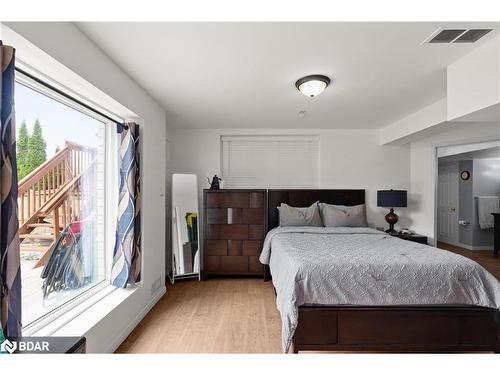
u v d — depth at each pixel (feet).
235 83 8.32
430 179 13.28
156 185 9.96
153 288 9.70
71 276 6.95
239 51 6.38
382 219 14.17
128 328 7.54
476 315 6.31
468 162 19.65
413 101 9.86
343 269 6.48
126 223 8.20
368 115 11.68
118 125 8.32
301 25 5.34
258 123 13.16
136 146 8.48
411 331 6.31
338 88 8.70
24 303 5.51
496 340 6.28
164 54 6.50
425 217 13.53
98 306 6.85
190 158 14.34
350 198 13.93
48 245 6.16
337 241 9.77
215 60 6.81
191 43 6.01
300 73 7.60
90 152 7.78
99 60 6.19
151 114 9.48
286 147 14.69
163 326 8.07
